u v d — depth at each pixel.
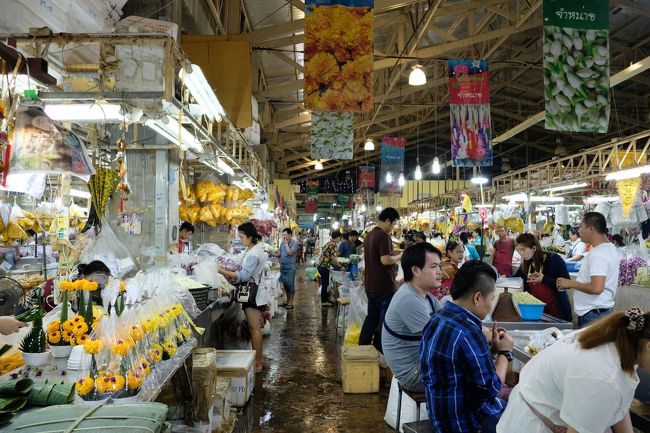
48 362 2.28
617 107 18.11
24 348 2.27
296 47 10.14
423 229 16.95
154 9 5.00
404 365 3.07
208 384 3.02
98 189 3.29
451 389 2.23
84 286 2.33
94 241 3.31
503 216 11.41
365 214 24.64
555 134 23.81
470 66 8.20
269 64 11.33
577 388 1.63
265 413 4.04
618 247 7.45
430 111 21.59
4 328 2.06
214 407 3.34
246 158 6.71
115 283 2.58
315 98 5.59
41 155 2.33
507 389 2.81
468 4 9.58
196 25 6.76
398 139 14.12
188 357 2.91
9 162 2.31
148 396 2.04
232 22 8.04
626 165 7.47
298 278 16.31
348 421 3.88
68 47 2.92
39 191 3.24
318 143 9.07
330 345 6.47
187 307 3.24
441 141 29.50
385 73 15.03
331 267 9.77
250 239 5.10
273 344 6.51
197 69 3.08
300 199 33.31
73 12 2.96
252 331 5.09
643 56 13.38
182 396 2.97
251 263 5.00
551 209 14.63
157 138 4.46
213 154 4.85
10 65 2.44
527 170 10.77
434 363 2.28
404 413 3.53
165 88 2.82
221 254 5.73
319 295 11.63
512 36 13.71
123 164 3.54
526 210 12.37
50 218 4.73
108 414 1.60
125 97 2.81
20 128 2.32
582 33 6.18
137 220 4.46
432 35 12.38
